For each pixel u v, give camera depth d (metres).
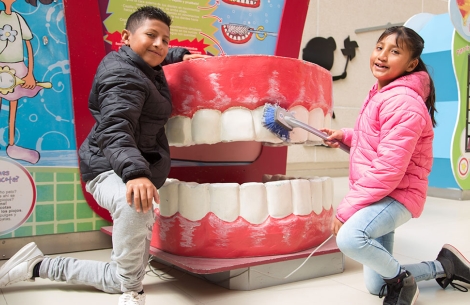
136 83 1.19
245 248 1.37
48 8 1.69
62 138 1.73
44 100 1.70
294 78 1.42
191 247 1.38
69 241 1.77
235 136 1.39
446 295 1.33
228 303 1.23
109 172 1.25
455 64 3.07
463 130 3.18
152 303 1.24
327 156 4.45
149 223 1.14
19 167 1.66
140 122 1.26
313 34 4.26
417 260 1.64
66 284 1.39
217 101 1.39
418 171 1.18
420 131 1.12
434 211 2.69
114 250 1.14
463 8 3.03
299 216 1.43
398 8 4.86
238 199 1.37
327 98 1.57
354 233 1.12
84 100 1.75
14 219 1.66
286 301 1.25
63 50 1.72
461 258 1.38
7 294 1.30
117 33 1.80
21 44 1.65
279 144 1.63
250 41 2.09
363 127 1.24
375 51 1.25
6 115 1.63
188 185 1.38
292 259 1.39
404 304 1.17
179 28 1.91
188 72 1.41
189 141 1.44
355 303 1.24
